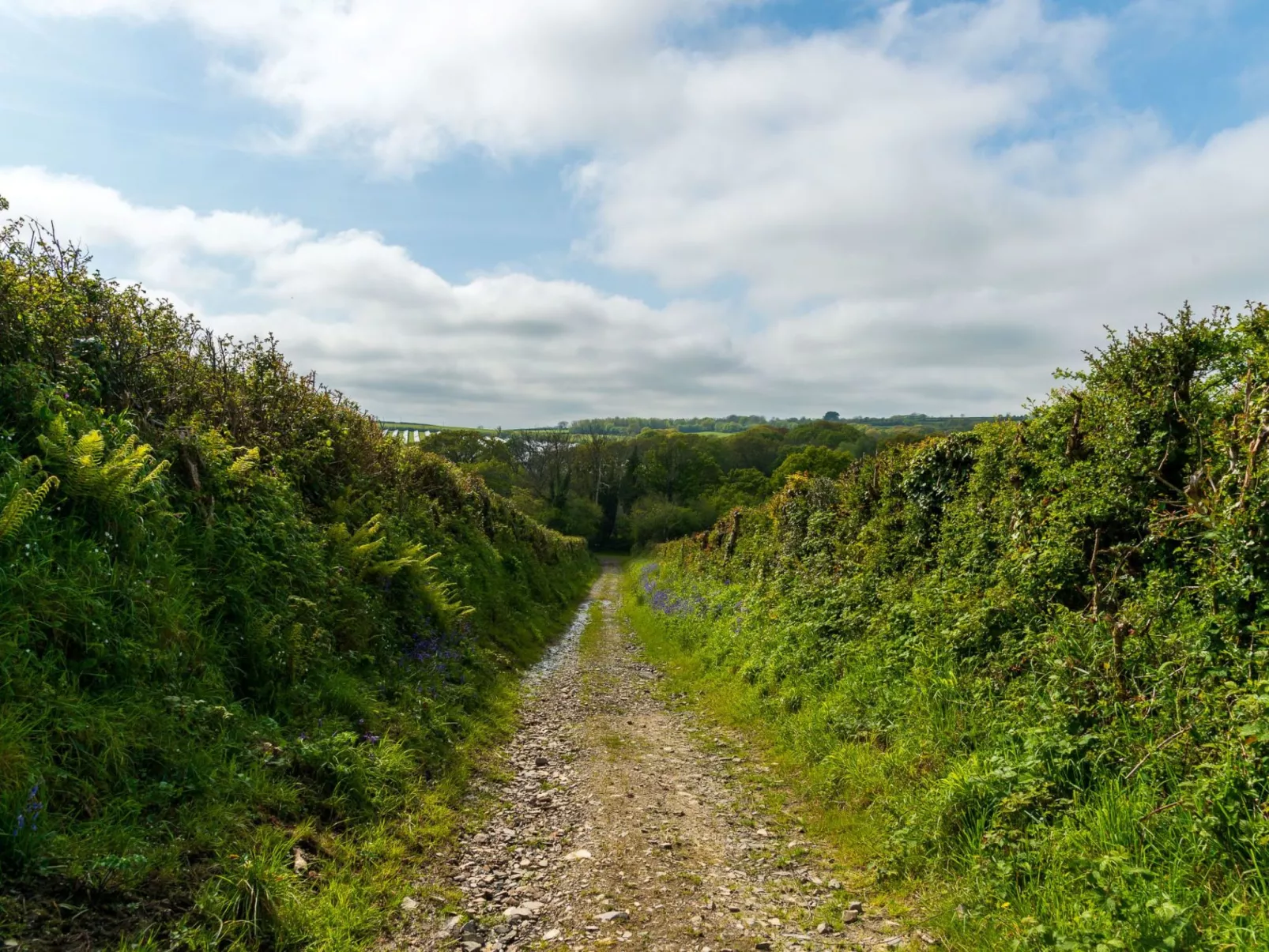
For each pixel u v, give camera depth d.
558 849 5.75
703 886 5.10
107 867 3.63
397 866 5.08
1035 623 6.99
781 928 4.48
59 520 5.13
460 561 15.27
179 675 5.33
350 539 9.72
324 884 4.56
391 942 4.22
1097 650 5.64
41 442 5.27
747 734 9.49
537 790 7.23
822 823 6.33
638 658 17.27
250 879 4.02
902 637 8.73
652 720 10.57
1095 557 6.81
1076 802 4.57
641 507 91.31
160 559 5.83
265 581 7.19
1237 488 5.11
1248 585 4.72
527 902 4.82
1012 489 8.98
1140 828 4.09
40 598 4.50
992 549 8.92
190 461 7.12
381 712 7.38
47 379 5.99
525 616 18.09
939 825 5.14
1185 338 7.09
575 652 17.52
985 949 3.83
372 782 5.98
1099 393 8.03
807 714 8.75
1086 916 3.47
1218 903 3.41
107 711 4.43
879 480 13.31
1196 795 3.88
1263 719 3.81
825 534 14.75
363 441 13.33
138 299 8.39
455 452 74.75
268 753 5.43
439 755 7.39
